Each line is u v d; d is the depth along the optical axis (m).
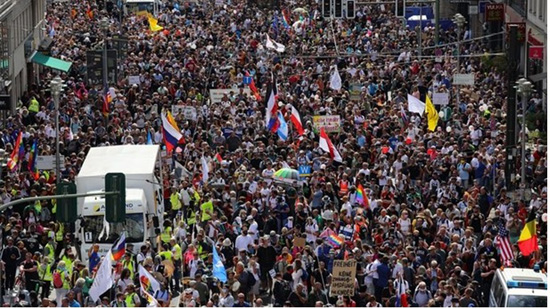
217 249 99.62
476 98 154.50
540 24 163.88
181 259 97.81
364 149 129.50
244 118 140.38
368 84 166.25
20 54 178.75
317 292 89.31
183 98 161.88
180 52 193.38
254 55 191.25
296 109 143.00
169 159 123.50
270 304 95.06
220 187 116.69
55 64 182.62
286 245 100.00
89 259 96.75
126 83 168.38
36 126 141.25
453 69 175.12
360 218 102.69
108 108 147.50
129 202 105.38
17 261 99.19
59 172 116.25
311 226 102.81
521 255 96.88
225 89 158.50
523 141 116.44
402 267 91.06
